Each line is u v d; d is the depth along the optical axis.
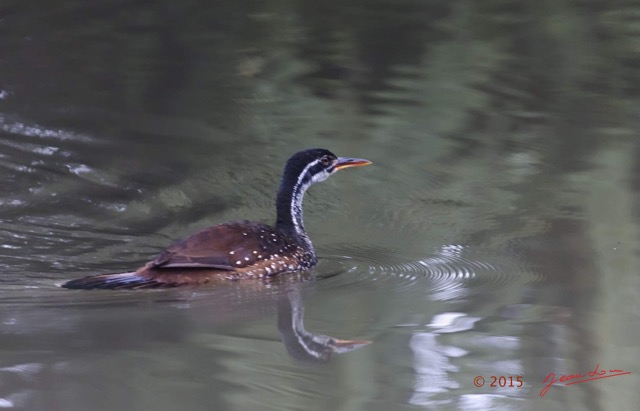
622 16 23.72
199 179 16.72
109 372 9.72
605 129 18.38
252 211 15.81
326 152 14.59
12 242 14.12
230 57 21.92
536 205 15.54
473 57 21.89
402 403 9.26
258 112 19.33
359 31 23.30
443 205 15.84
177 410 8.94
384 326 11.17
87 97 19.83
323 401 9.25
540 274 12.99
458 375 9.88
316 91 20.30
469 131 18.52
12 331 10.78
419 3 25.00
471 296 12.22
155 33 23.27
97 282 12.30
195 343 10.53
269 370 9.90
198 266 12.45
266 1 25.05
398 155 17.58
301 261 13.36
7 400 9.06
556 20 23.62
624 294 12.11
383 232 15.06
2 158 17.08
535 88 20.31
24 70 20.94
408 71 21.19
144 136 18.22
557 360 10.25
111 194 16.11
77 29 23.44
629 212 15.04
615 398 9.38
